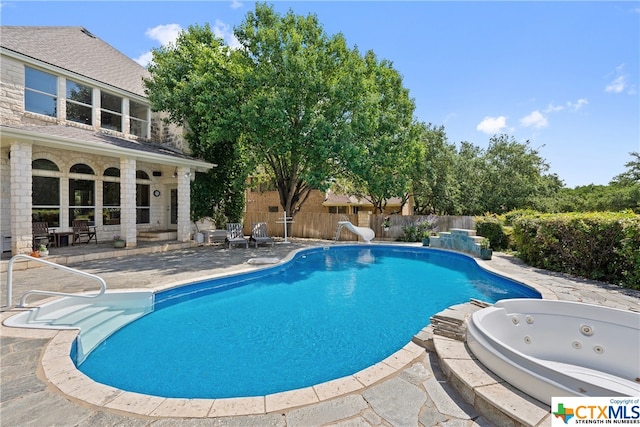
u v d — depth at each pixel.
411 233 17.69
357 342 5.25
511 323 4.39
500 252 13.28
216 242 15.46
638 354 3.94
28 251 9.09
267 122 12.70
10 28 12.48
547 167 30.83
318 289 8.47
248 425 2.64
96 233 13.18
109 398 2.98
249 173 16.22
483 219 14.81
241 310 6.76
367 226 19.02
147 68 16.11
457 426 2.66
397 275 10.17
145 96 15.23
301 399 3.01
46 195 11.62
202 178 16.19
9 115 10.61
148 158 12.08
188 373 4.26
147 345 5.08
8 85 10.58
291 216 18.38
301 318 6.32
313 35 14.73
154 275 8.15
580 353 4.25
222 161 16.83
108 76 14.23
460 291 8.27
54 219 11.85
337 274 10.29
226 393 3.81
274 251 13.08
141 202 15.32
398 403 2.97
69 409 2.80
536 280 7.80
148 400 2.96
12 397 2.95
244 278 8.82
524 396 2.80
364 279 9.62
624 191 26.84
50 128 10.79
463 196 28.47
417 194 26.44
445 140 26.12
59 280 7.43
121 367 4.39
